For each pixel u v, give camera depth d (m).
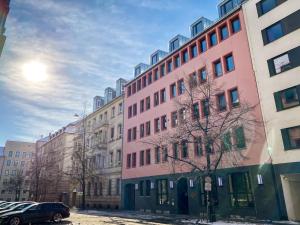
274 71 21.78
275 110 20.94
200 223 18.09
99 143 43.44
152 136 33.62
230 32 25.91
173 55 32.94
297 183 20.28
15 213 18.75
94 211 34.00
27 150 98.75
